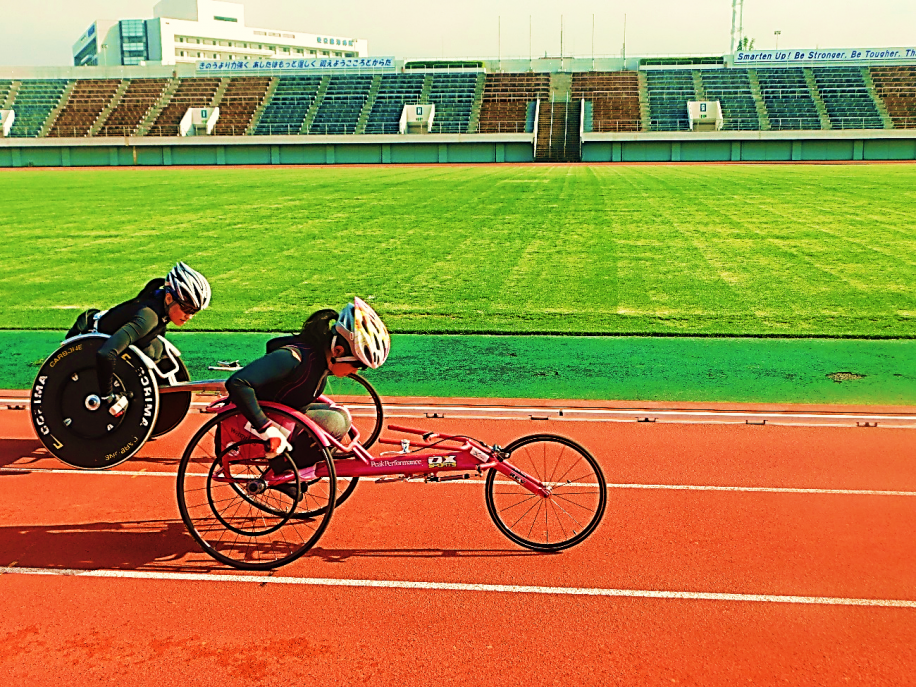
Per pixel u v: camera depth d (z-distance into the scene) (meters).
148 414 5.75
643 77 68.12
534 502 5.66
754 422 7.39
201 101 69.19
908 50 65.62
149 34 130.00
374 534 5.22
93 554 4.98
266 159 61.88
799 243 17.92
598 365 9.55
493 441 6.95
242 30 140.00
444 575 4.69
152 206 27.56
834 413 7.65
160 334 6.10
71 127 66.00
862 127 58.06
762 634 4.08
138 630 4.16
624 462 6.41
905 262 15.59
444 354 10.11
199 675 3.79
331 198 29.70
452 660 3.88
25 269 16.09
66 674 3.81
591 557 4.88
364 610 4.32
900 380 8.86
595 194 29.81
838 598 4.41
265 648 3.99
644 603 4.37
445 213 24.33
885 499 5.70
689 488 5.90
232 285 14.37
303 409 5.00
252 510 5.60
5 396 8.52
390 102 67.38
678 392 8.48
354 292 13.73
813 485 5.95
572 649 3.96
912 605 4.33
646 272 15.02
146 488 6.00
